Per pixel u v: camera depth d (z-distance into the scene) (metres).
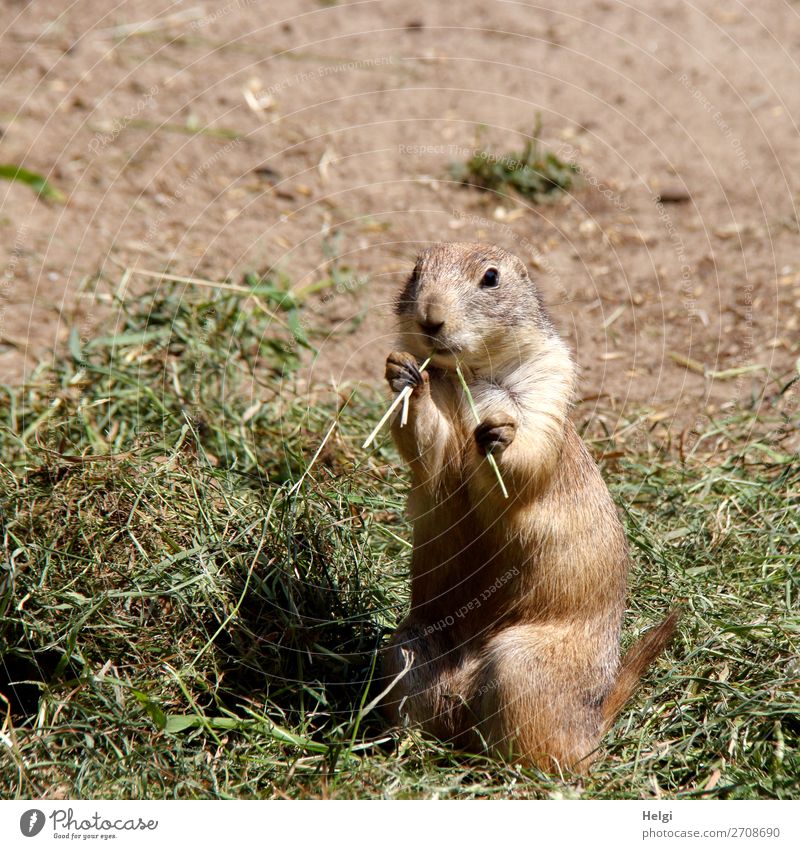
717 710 12.86
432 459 12.36
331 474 15.88
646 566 15.70
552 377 12.88
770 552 15.76
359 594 14.27
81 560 13.84
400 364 12.09
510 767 12.25
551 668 12.38
